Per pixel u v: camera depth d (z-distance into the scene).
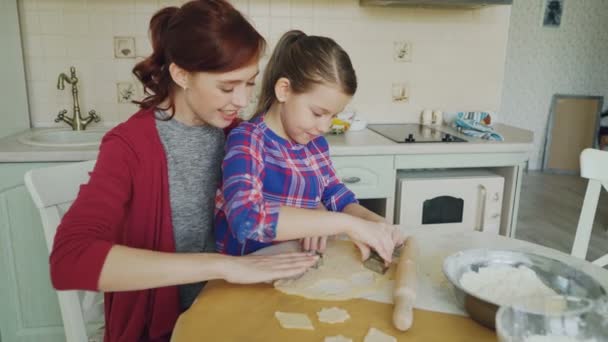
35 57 2.23
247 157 1.07
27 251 1.89
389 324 0.83
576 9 4.57
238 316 0.84
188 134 1.10
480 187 2.19
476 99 2.65
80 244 0.82
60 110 2.30
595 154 1.48
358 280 0.98
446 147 2.12
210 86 0.94
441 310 0.87
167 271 0.83
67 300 1.07
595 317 0.68
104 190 0.93
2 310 1.91
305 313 0.85
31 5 2.18
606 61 4.71
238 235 0.96
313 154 1.29
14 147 1.86
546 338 0.67
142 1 2.23
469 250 0.98
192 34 0.90
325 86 1.03
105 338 1.10
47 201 1.11
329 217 1.00
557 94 4.77
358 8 2.40
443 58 2.55
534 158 4.96
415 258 1.01
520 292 0.87
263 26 2.35
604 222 3.58
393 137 2.24
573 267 0.90
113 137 1.01
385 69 2.51
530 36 4.60
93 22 2.23
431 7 2.46
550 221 3.55
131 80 2.31
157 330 1.06
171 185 1.09
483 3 2.22
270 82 1.19
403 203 2.13
